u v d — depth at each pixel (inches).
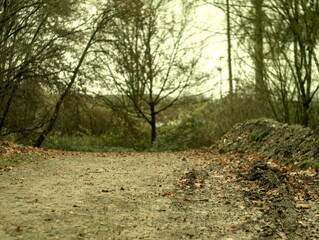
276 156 476.4
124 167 496.7
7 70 734.5
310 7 554.6
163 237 205.5
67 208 258.2
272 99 693.9
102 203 278.2
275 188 310.0
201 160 565.9
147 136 1213.7
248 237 205.8
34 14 743.1
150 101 1156.5
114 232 211.3
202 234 211.3
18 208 251.1
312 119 607.2
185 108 1196.5
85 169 463.5
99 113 1112.2
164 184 359.6
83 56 885.8
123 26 1019.9
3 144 598.5
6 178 367.9
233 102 800.9
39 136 892.0
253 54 648.4
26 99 832.3
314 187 304.5
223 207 269.3
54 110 909.2
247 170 399.5
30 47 762.2
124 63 1035.9
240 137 673.6
